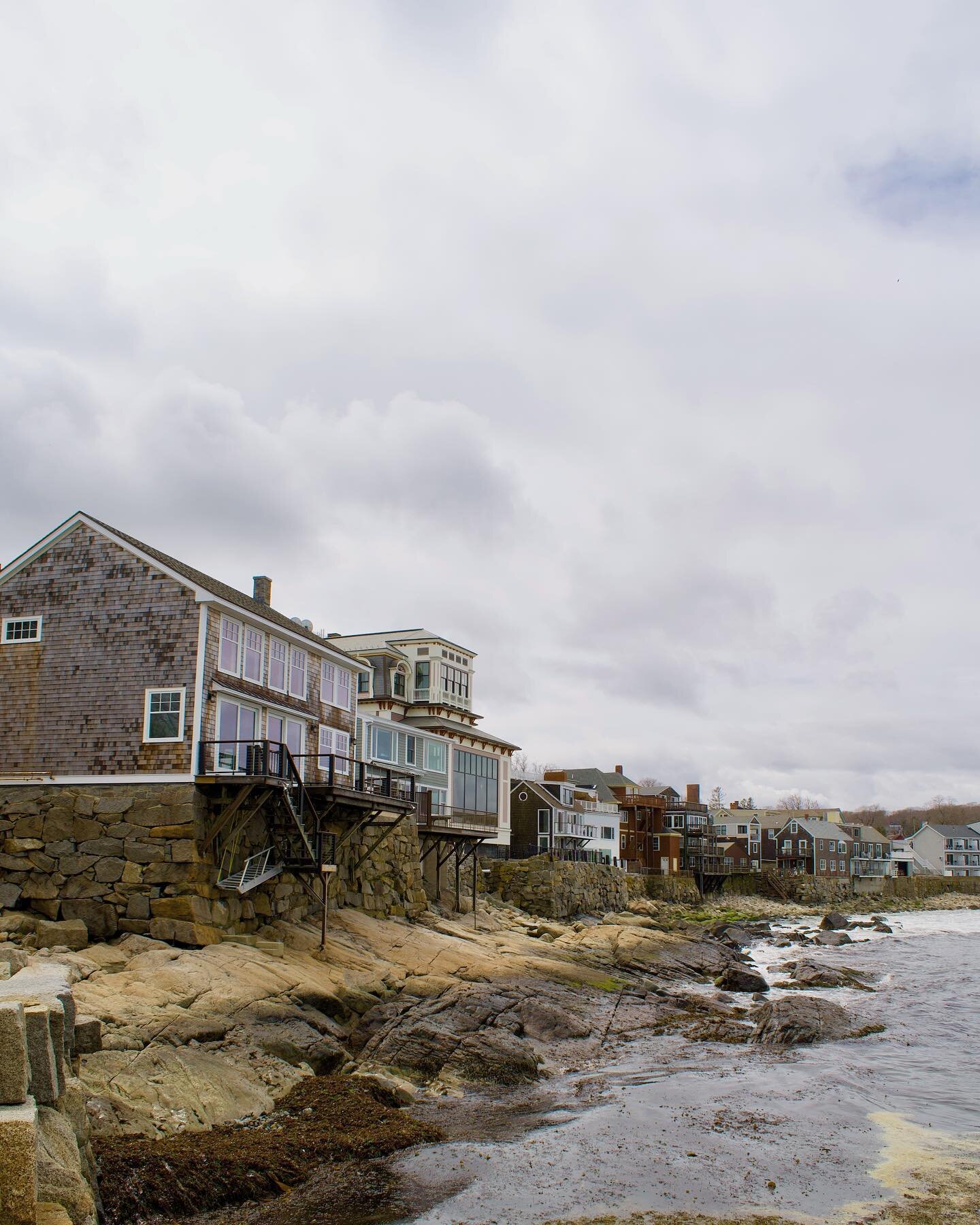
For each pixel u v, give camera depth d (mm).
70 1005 10734
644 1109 18078
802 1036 25000
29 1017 8836
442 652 51906
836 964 45031
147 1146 13227
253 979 20109
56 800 24047
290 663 29500
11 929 21672
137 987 18344
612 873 63781
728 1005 30000
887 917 89562
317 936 25688
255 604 30688
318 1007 20875
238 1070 16828
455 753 50500
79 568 26000
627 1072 21375
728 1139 16406
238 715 26234
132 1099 14570
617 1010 27422
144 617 25156
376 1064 19750
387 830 31656
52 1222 7258
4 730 25578
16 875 23766
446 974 26562
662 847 92188
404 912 33750
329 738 31938
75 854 23625
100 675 25172
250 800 24359
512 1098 18906
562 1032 24062
